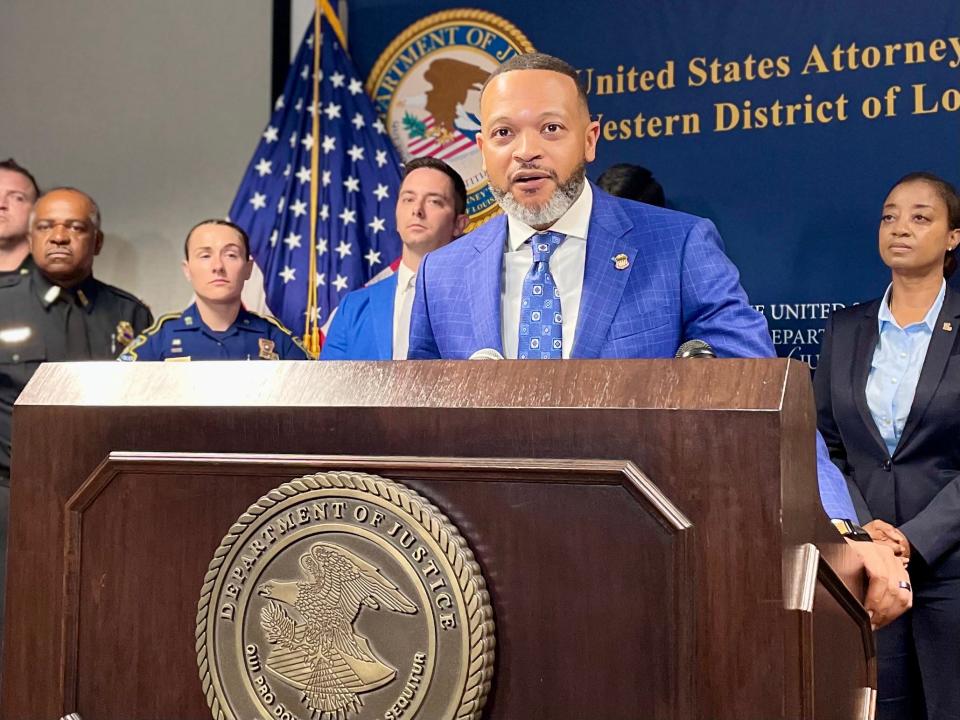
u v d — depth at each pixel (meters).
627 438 0.85
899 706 2.74
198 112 4.12
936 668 2.67
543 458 0.87
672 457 0.84
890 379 2.88
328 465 0.92
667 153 3.47
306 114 3.85
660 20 3.50
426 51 3.78
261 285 3.77
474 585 0.86
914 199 2.92
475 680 0.85
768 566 0.80
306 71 3.88
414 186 3.54
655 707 0.83
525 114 1.47
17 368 3.63
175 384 1.02
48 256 3.70
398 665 0.88
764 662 0.80
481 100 1.52
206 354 3.51
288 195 3.80
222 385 1.00
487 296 1.55
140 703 0.99
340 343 3.55
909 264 2.90
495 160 1.49
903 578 1.21
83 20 4.28
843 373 2.94
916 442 2.79
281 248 3.78
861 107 3.28
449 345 1.58
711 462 0.82
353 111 3.81
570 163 1.47
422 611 0.87
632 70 3.52
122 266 4.16
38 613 1.04
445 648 0.87
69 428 1.04
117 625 1.01
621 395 0.86
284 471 0.94
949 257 2.96
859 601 1.12
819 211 3.31
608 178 3.33
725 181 3.40
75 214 3.73
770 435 0.81
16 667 1.04
